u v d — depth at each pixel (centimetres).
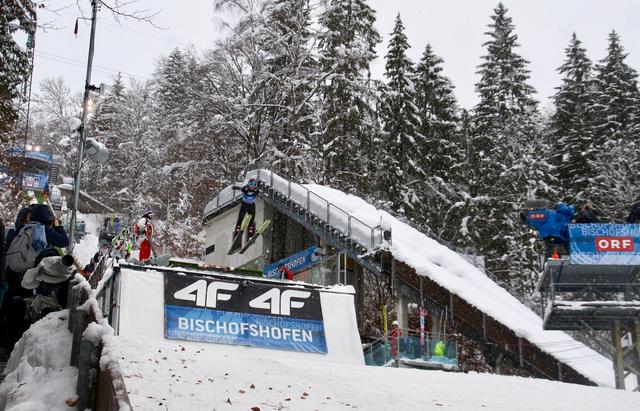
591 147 4788
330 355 2150
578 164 4809
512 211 4406
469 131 5353
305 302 2227
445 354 2622
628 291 2395
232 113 4803
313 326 2189
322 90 4884
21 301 1130
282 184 3581
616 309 2320
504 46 5247
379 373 1227
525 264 4306
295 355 2111
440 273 2877
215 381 960
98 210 6844
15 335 1139
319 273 3177
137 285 2058
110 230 3069
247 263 3753
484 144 5019
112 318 1997
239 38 4678
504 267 4353
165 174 5088
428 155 4909
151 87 8150
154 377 922
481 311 2728
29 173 4250
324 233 3253
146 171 7050
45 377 848
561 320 2452
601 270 2366
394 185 4525
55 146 8894
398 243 3034
